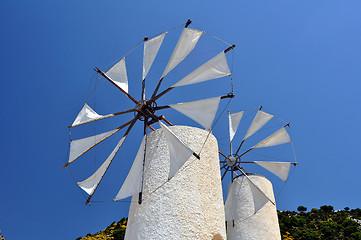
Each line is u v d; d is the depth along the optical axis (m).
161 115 7.86
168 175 6.35
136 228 6.40
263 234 11.98
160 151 7.14
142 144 7.31
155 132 7.59
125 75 8.31
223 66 7.52
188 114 7.25
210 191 6.94
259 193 12.06
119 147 7.54
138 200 6.77
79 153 7.70
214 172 7.34
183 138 7.32
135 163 7.21
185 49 7.84
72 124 7.61
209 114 6.96
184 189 6.56
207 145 7.54
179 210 6.27
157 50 8.42
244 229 12.27
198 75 7.59
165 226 6.09
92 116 7.79
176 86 7.55
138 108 7.71
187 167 6.90
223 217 7.08
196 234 6.15
